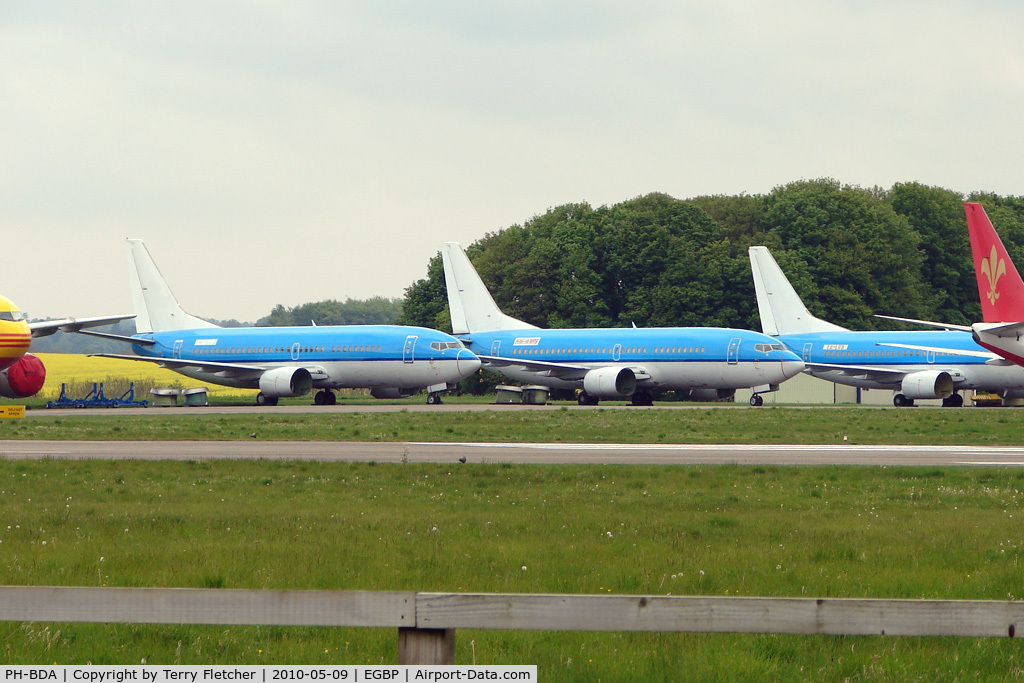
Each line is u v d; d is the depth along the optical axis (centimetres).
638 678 4778
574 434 19688
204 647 5184
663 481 11881
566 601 3884
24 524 8731
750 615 3909
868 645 5256
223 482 11850
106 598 3962
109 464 13650
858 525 8681
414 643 3928
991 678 4822
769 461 14400
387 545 7656
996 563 7031
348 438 18875
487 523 8738
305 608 3903
